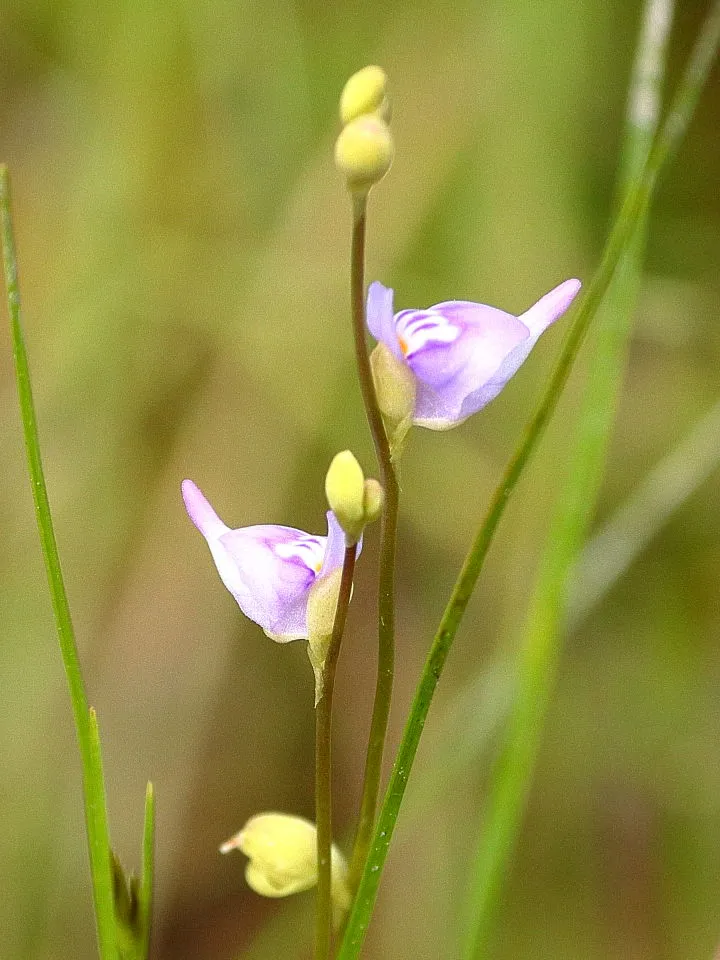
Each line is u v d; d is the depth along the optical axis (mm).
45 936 144
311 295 163
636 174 106
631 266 103
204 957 149
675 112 104
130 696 153
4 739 148
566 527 103
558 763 155
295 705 161
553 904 149
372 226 162
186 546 158
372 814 94
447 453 161
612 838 152
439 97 163
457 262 159
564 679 160
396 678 158
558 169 160
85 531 159
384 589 90
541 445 155
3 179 89
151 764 150
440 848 142
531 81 159
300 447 162
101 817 91
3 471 162
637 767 155
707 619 163
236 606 156
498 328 89
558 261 158
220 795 156
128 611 156
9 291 89
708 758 154
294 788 159
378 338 89
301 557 92
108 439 163
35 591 156
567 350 87
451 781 132
